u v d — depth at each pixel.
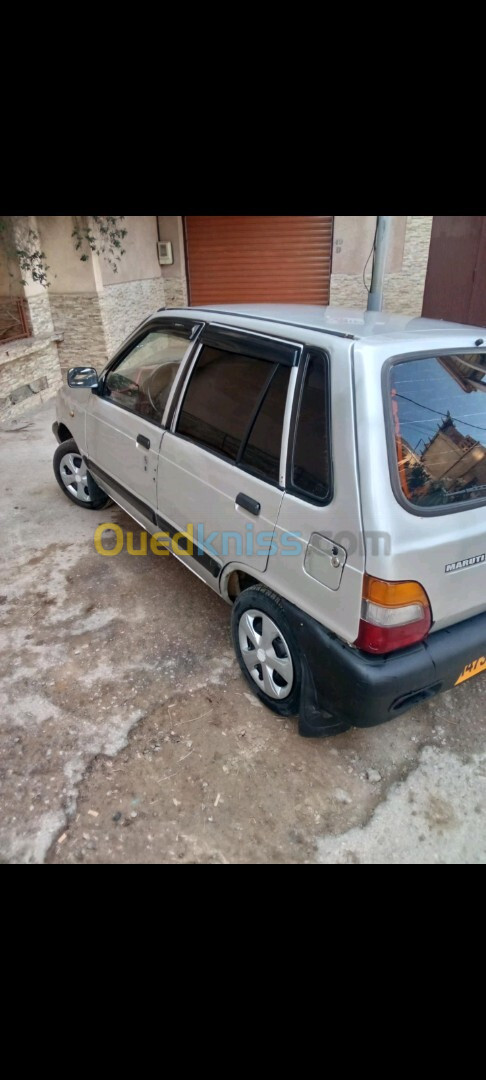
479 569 2.05
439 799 2.29
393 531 1.82
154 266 9.59
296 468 2.16
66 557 3.95
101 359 8.25
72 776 2.35
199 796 2.28
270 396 2.31
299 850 2.10
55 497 4.89
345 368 1.93
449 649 2.05
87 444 4.04
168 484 3.03
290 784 2.34
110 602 3.46
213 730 2.58
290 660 2.37
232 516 2.52
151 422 3.19
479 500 2.04
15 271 7.15
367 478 1.84
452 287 8.16
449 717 2.70
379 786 2.35
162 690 2.79
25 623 3.26
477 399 2.16
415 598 1.90
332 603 2.03
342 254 9.36
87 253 7.59
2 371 6.75
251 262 9.82
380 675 1.93
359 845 2.12
